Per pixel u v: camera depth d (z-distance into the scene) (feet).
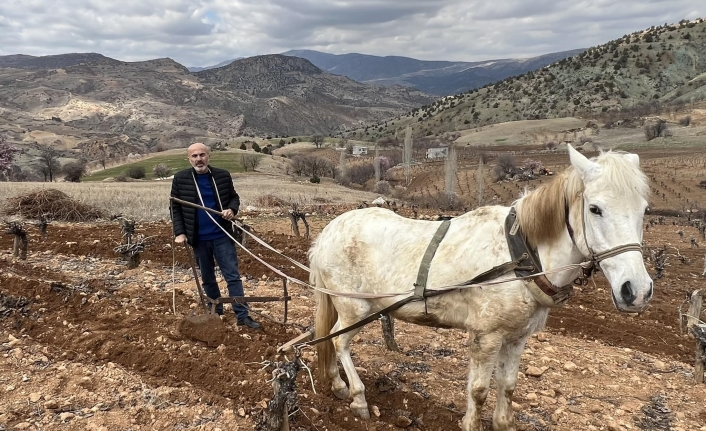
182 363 19.04
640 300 11.59
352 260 16.52
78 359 19.12
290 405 14.69
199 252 23.29
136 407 15.99
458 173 257.96
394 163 355.15
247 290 31.19
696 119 440.45
